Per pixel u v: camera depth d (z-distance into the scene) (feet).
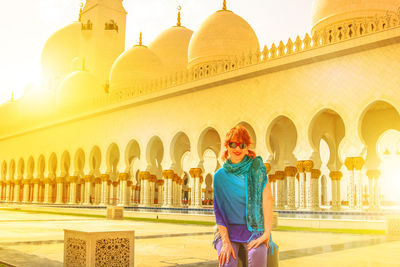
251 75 62.64
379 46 50.01
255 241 8.32
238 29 83.20
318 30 69.21
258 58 61.98
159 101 77.20
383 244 26.96
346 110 52.26
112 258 15.69
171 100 75.00
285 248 24.48
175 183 76.59
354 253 21.89
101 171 86.84
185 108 72.33
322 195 106.32
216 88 67.92
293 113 57.57
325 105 54.34
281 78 59.57
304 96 56.65
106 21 124.36
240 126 9.02
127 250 16.12
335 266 17.16
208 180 122.52
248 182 8.61
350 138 51.55
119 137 84.17
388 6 65.36
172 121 74.08
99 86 113.19
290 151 72.79
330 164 72.33
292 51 58.23
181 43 110.11
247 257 8.53
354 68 52.13
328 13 67.72
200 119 69.51
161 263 18.43
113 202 98.02
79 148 94.17
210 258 20.04
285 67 58.80
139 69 97.04
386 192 102.63
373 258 19.84
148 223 50.65
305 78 56.90
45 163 105.09
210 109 68.23
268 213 8.57
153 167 84.58
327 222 43.62
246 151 8.96
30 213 73.05
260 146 60.75
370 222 40.93
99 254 15.34
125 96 82.89
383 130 67.10
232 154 8.86
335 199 70.03
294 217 50.67
